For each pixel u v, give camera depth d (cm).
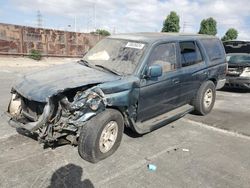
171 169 412
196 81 617
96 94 402
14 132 513
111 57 511
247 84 946
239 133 573
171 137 536
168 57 535
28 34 2120
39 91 397
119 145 456
